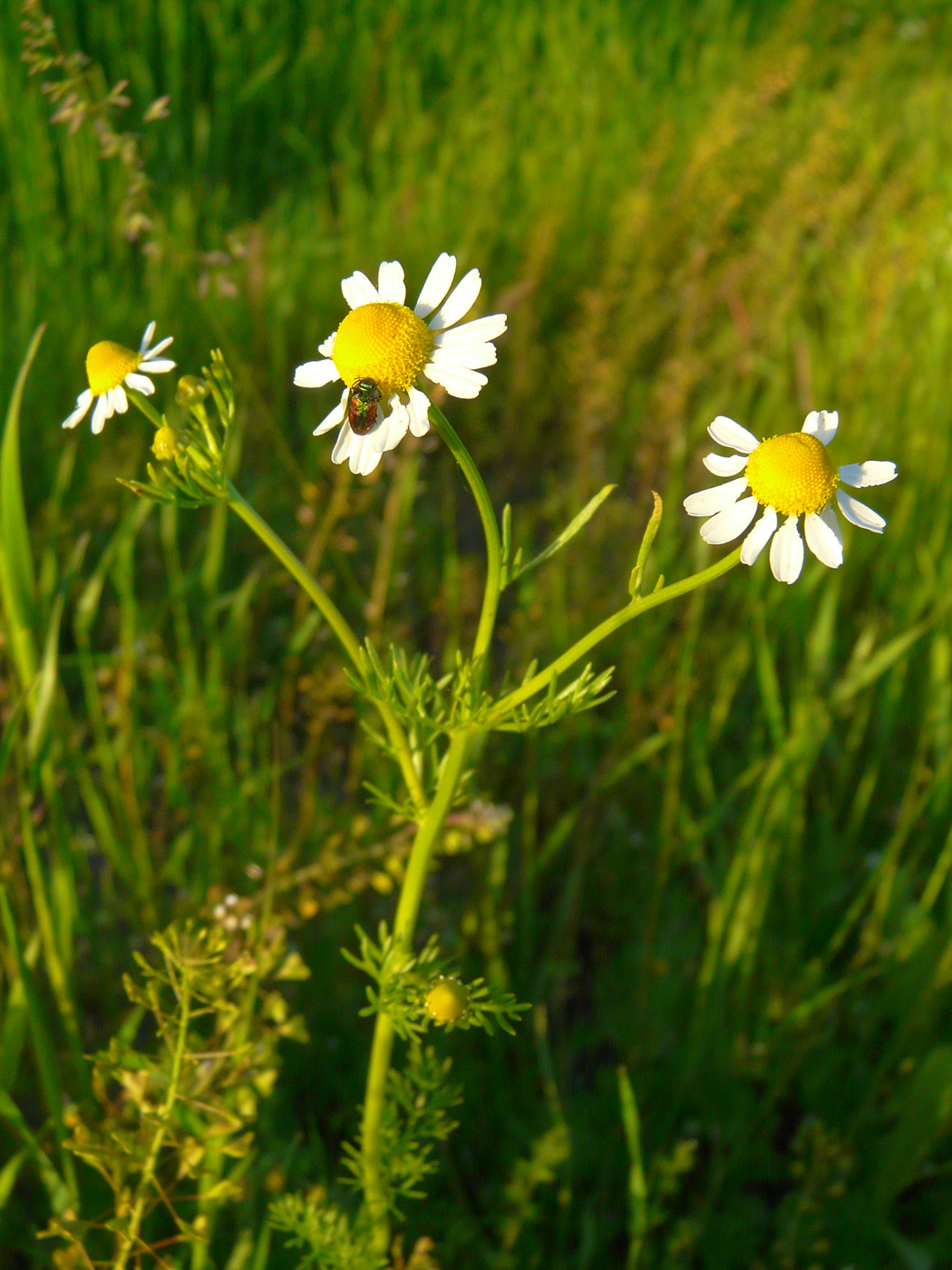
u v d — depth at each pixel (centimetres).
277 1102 19
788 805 21
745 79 56
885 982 22
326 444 31
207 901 20
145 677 24
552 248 40
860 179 43
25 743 17
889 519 30
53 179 38
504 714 12
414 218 41
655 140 49
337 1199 18
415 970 14
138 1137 14
